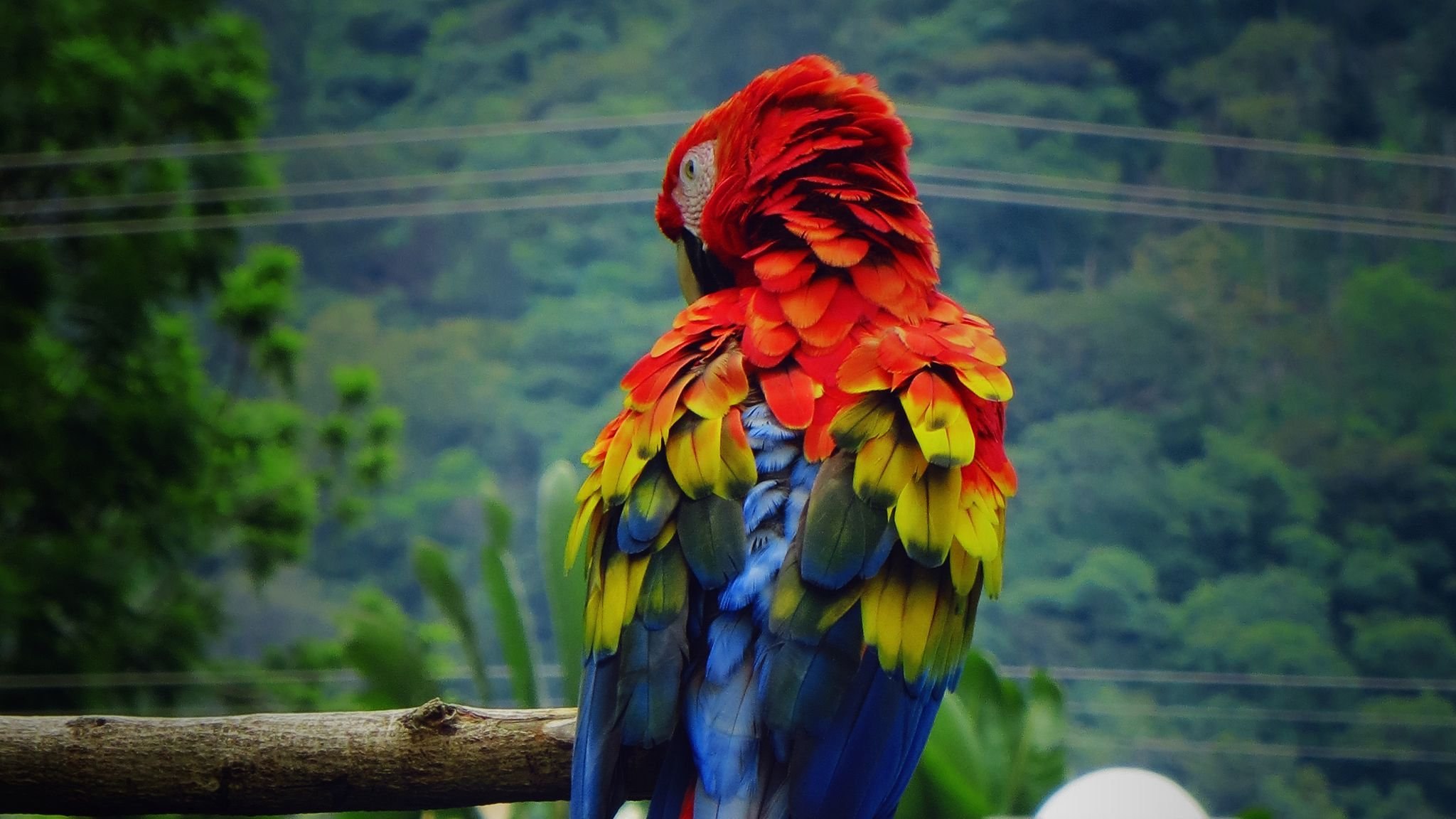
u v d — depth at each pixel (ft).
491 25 248.11
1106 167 183.42
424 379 180.86
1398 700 121.90
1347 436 148.77
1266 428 150.41
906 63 199.31
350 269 208.74
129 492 45.68
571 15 239.91
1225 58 195.62
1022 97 192.44
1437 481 141.69
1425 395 152.35
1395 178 178.70
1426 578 135.23
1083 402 157.38
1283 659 124.98
